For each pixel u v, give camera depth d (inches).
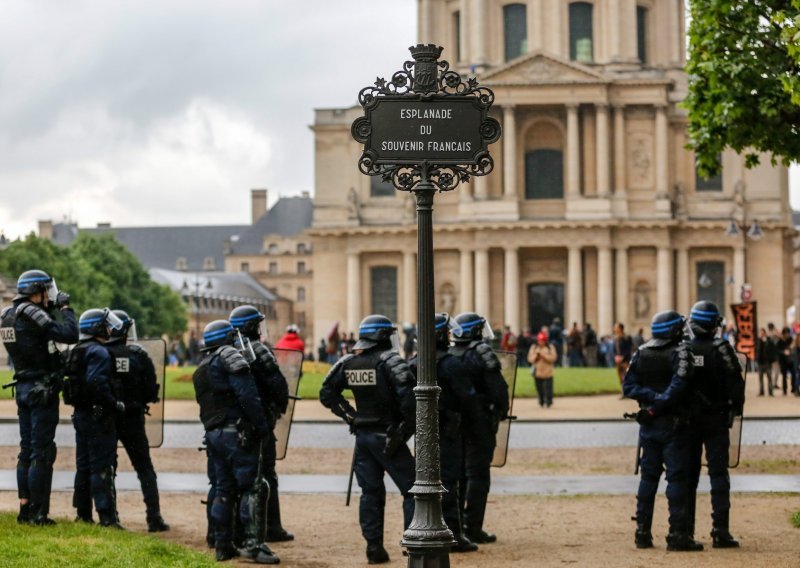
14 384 975.0
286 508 1185.4
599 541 985.5
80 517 1029.8
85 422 1000.9
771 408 2322.8
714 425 949.8
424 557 754.8
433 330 754.8
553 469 1494.8
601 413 2306.8
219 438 909.2
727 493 950.4
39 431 967.0
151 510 1038.4
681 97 5315.0
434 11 5723.4
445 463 958.4
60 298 992.9
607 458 1601.9
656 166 5196.9
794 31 1005.2
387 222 5428.2
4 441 1793.8
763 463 1508.4
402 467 906.1
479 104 749.9
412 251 5364.2
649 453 948.6
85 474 1021.2
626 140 5211.6
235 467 904.3
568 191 5167.3
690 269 5236.2
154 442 1101.7
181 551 876.6
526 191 5285.4
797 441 1769.2
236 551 921.5
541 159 5280.5
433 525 757.9
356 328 5388.8
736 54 1249.4
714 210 5236.2
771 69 1241.4
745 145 1294.3
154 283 7180.1
